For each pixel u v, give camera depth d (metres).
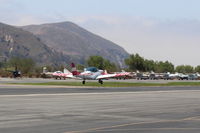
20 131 16.48
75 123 19.22
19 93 45.78
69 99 36.91
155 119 21.14
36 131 16.48
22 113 23.88
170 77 153.50
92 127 17.75
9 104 30.56
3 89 55.53
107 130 16.78
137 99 37.94
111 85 76.19
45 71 150.62
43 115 22.86
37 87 63.91
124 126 18.14
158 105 30.91
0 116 22.17
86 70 80.00
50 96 41.09
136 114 23.80
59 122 19.61
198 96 44.25
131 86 74.88
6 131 16.48
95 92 50.34
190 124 19.05
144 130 16.86
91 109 27.00
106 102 33.69
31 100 35.06
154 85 80.50
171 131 16.66
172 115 23.34
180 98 40.22
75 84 77.69
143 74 148.25
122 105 30.66
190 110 26.73
